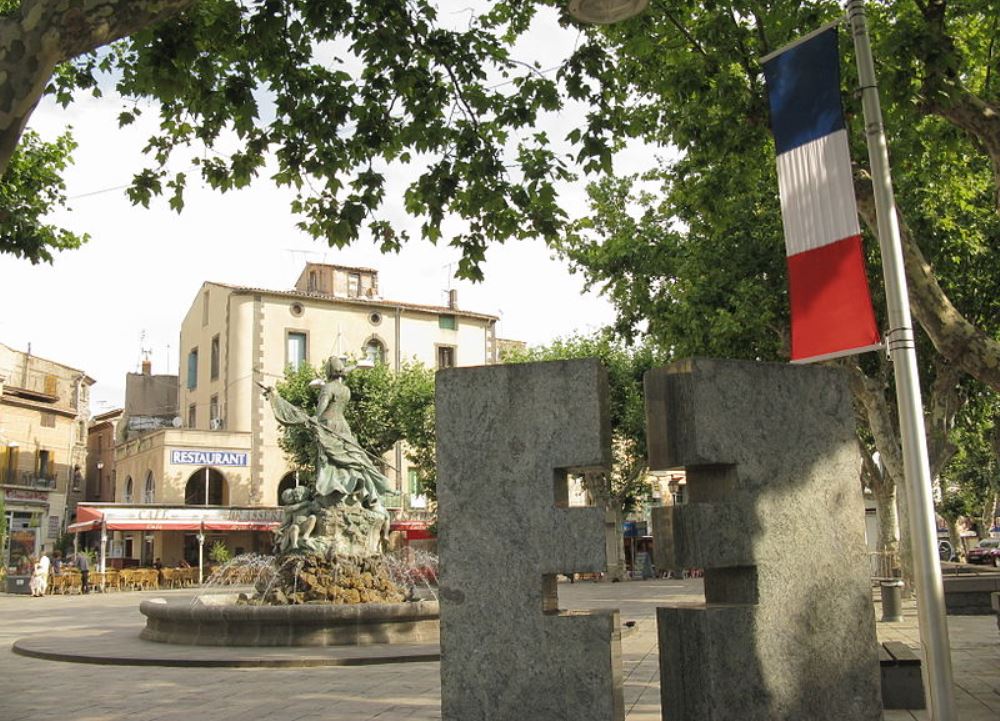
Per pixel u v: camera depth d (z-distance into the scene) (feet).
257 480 147.23
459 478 17.24
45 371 170.91
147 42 32.27
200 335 166.09
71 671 38.42
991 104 32.83
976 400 84.48
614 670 16.22
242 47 34.09
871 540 119.03
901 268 23.26
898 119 36.76
